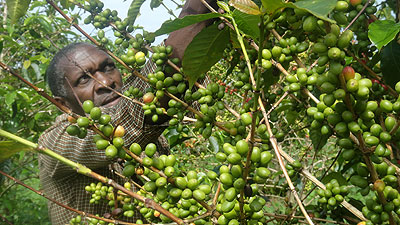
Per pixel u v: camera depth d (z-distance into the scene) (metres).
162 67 1.57
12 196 7.49
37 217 7.47
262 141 1.39
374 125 1.03
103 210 2.29
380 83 1.40
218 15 1.21
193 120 1.80
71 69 2.29
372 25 1.19
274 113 1.49
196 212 1.27
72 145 2.01
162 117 1.77
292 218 1.63
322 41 1.05
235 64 1.65
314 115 1.14
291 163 1.35
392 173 1.10
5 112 5.82
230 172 1.15
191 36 1.61
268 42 1.42
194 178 1.22
